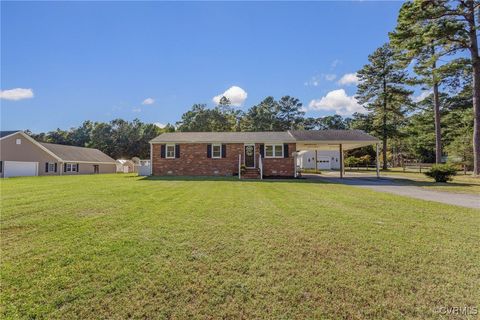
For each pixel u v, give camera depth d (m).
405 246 3.95
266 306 2.53
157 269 3.19
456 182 14.20
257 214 5.90
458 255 3.64
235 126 56.53
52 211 5.99
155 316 2.38
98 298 2.61
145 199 7.80
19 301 2.54
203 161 19.05
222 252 3.70
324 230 4.69
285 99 59.09
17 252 3.62
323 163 41.38
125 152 55.66
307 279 3.00
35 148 28.22
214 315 2.40
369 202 7.55
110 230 4.62
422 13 15.38
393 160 49.47
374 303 2.58
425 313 2.44
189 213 5.95
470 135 24.66
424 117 33.41
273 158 18.72
